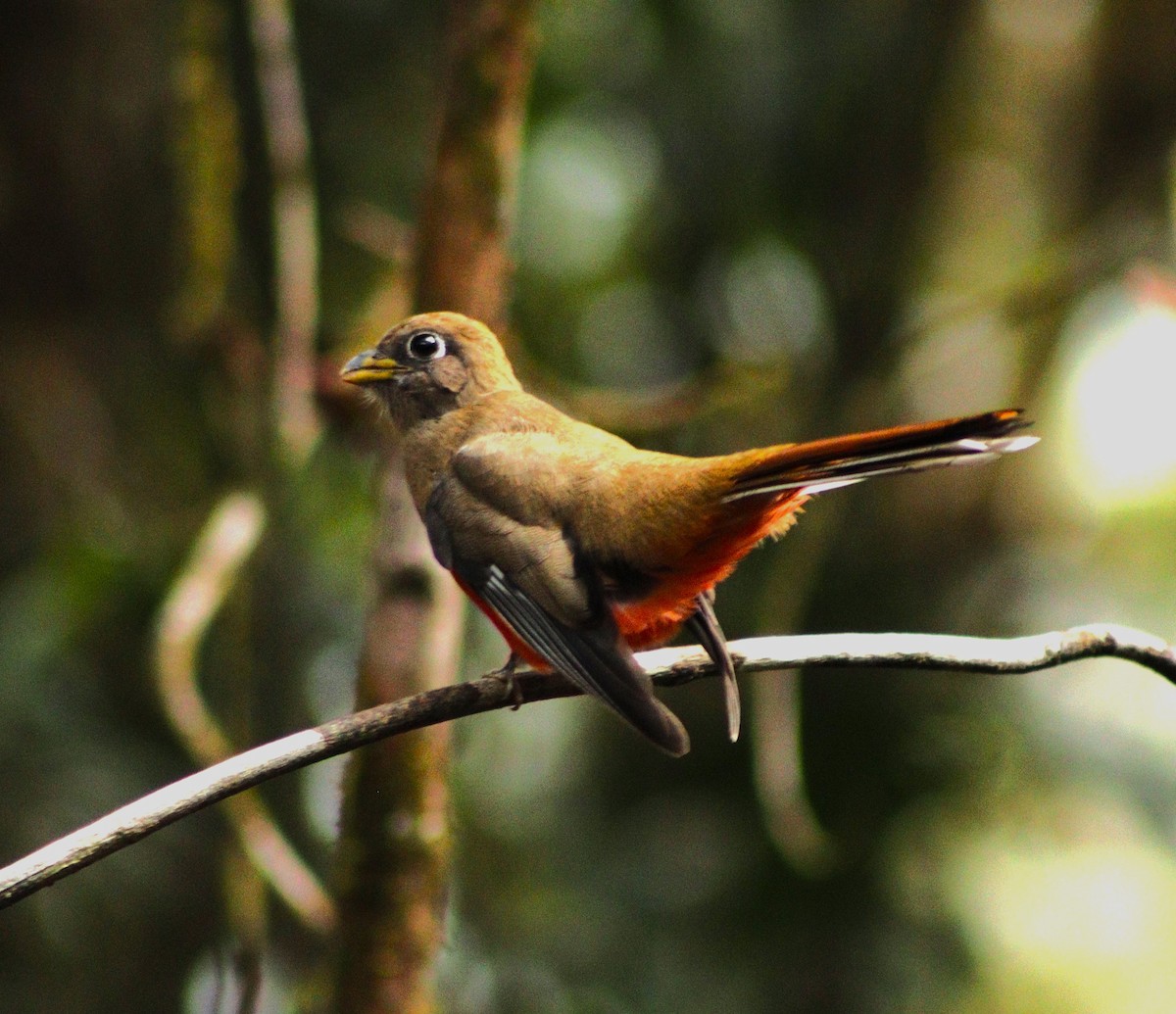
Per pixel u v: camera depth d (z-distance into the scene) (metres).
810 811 11.48
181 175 10.41
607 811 12.43
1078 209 15.51
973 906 11.54
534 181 13.41
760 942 11.59
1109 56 15.52
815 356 12.55
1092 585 13.05
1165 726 11.97
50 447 12.27
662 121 13.41
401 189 12.70
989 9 15.01
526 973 11.78
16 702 11.12
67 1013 11.03
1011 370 14.97
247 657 9.96
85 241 12.73
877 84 13.33
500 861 12.28
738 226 13.54
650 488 6.68
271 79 10.16
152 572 11.67
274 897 11.32
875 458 6.16
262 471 10.16
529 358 11.34
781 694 9.70
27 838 10.88
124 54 12.80
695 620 6.87
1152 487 13.53
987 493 14.04
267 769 5.76
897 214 13.33
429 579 8.09
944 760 11.62
